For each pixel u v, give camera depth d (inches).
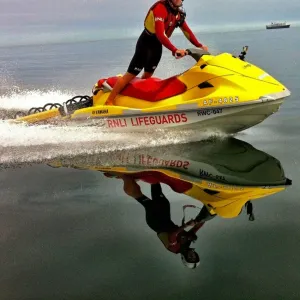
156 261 90.6
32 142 180.4
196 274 85.4
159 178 139.9
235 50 766.5
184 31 200.5
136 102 189.8
